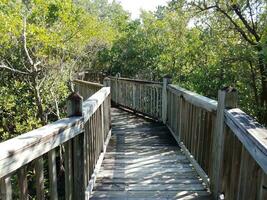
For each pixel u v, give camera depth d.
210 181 3.06
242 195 2.02
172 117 5.67
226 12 6.69
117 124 6.70
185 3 7.05
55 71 8.53
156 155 4.41
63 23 8.07
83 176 2.54
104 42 12.07
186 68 9.27
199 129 3.60
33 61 7.75
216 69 6.79
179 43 9.73
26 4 7.44
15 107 7.91
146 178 3.48
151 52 12.05
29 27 6.75
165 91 6.24
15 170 1.41
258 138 1.67
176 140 5.13
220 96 2.68
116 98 9.23
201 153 3.50
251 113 6.30
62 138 1.97
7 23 6.42
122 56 13.30
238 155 2.19
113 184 3.30
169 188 3.21
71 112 2.41
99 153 4.00
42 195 1.70
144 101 7.49
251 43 6.16
